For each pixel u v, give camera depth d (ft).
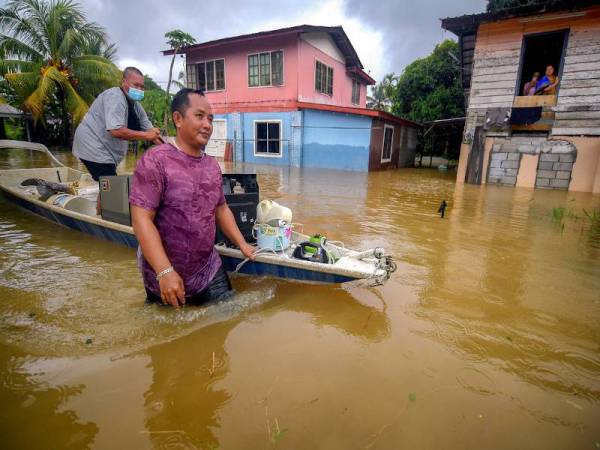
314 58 53.36
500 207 23.12
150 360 6.91
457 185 34.19
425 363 7.03
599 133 30.40
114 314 8.54
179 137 8.00
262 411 5.70
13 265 11.46
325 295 9.81
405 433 5.35
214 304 8.99
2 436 5.12
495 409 5.91
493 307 9.41
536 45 40.04
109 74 64.34
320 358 7.07
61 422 5.40
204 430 5.31
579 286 10.84
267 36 49.14
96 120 14.53
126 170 37.11
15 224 16.17
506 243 15.14
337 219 18.89
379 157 49.24
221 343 7.51
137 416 5.54
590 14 29.55
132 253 12.73
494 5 54.95
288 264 9.79
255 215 11.66
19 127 73.56
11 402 5.76
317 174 40.96
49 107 69.77
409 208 22.25
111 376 6.43
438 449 5.10
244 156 56.13
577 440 5.35
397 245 14.56
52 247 13.24
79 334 7.72
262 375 6.54
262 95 52.85
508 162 33.91
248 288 10.19
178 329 7.98
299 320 8.50
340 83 62.80
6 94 72.59
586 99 30.60
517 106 33.24
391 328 8.26
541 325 8.58
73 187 19.07
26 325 8.04
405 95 73.67
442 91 66.64
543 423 5.66
